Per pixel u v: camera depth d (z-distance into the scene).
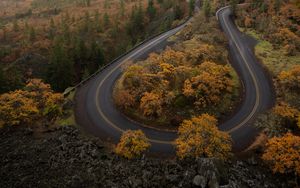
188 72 56.59
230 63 69.38
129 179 36.28
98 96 60.09
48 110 53.50
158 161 41.22
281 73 59.34
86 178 36.78
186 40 82.25
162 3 156.25
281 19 85.56
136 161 40.78
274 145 39.44
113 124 51.22
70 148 43.16
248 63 69.38
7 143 45.22
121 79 63.78
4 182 36.31
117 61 75.00
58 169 38.62
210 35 78.56
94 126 50.94
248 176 38.47
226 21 95.94
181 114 51.03
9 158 41.22
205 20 92.44
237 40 81.62
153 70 58.84
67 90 63.66
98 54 100.44
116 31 132.12
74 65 97.25
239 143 46.06
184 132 41.03
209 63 59.53
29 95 53.91
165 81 54.06
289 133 41.47
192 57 63.34
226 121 51.06
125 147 40.91
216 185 33.53
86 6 193.75
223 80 57.50
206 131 40.00
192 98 52.72
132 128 50.03
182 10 129.50
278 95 57.12
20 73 91.56
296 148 38.56
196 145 38.69
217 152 38.38
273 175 39.72
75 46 102.50
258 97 57.16
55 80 82.88
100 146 45.28
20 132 48.34
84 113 54.66
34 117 52.03
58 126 50.50
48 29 142.12
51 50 107.00
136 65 60.25
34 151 42.69
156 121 50.50
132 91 54.78
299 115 46.78
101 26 135.50
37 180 36.53
